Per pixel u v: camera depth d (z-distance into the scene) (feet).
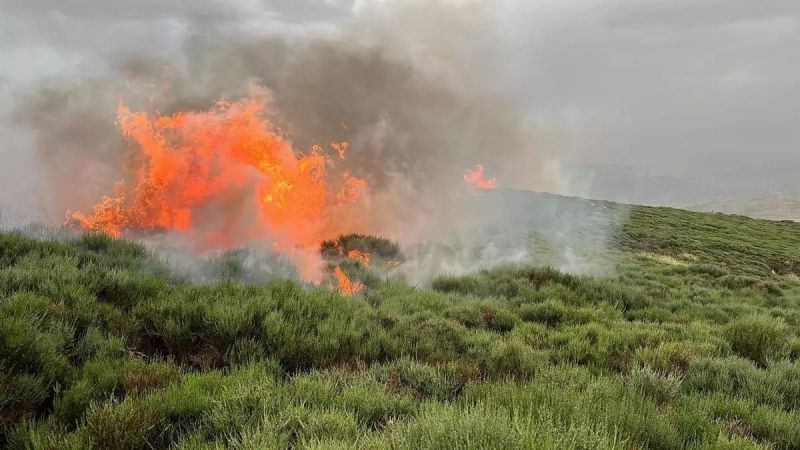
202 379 16.44
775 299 52.85
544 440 11.41
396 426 12.87
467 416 12.37
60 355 16.29
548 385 16.75
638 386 18.25
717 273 72.43
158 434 13.41
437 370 19.24
